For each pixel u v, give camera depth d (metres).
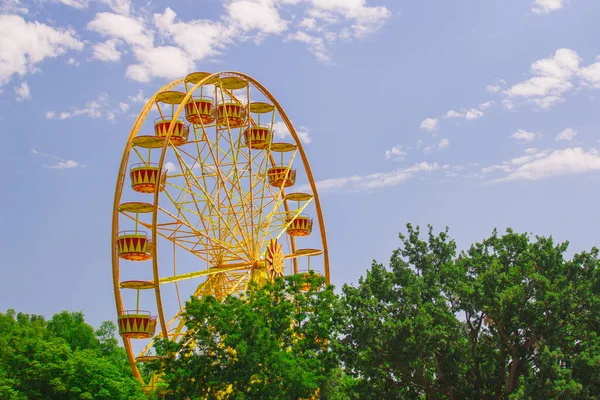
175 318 80.19
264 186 87.56
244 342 64.44
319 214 90.69
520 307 67.38
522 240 74.06
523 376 66.69
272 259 86.75
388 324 65.00
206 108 85.75
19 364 74.19
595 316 66.75
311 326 70.62
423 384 68.38
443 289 71.69
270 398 64.38
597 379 63.12
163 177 81.44
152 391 73.62
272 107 91.25
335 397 67.00
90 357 77.31
